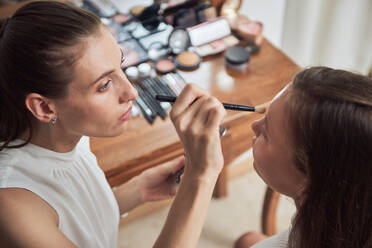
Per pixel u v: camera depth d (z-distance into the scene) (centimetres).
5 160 68
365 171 53
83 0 156
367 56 174
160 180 99
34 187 70
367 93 53
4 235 63
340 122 53
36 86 61
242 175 192
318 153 55
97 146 115
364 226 58
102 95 65
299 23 174
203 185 59
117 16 151
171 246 59
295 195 67
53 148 74
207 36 143
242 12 191
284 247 80
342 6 161
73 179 80
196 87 61
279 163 64
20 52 58
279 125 61
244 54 133
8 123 67
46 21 58
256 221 176
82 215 82
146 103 124
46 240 64
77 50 59
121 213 101
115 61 64
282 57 138
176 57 137
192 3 152
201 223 61
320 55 186
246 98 125
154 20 149
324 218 59
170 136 118
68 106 64
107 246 92
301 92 58
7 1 163
